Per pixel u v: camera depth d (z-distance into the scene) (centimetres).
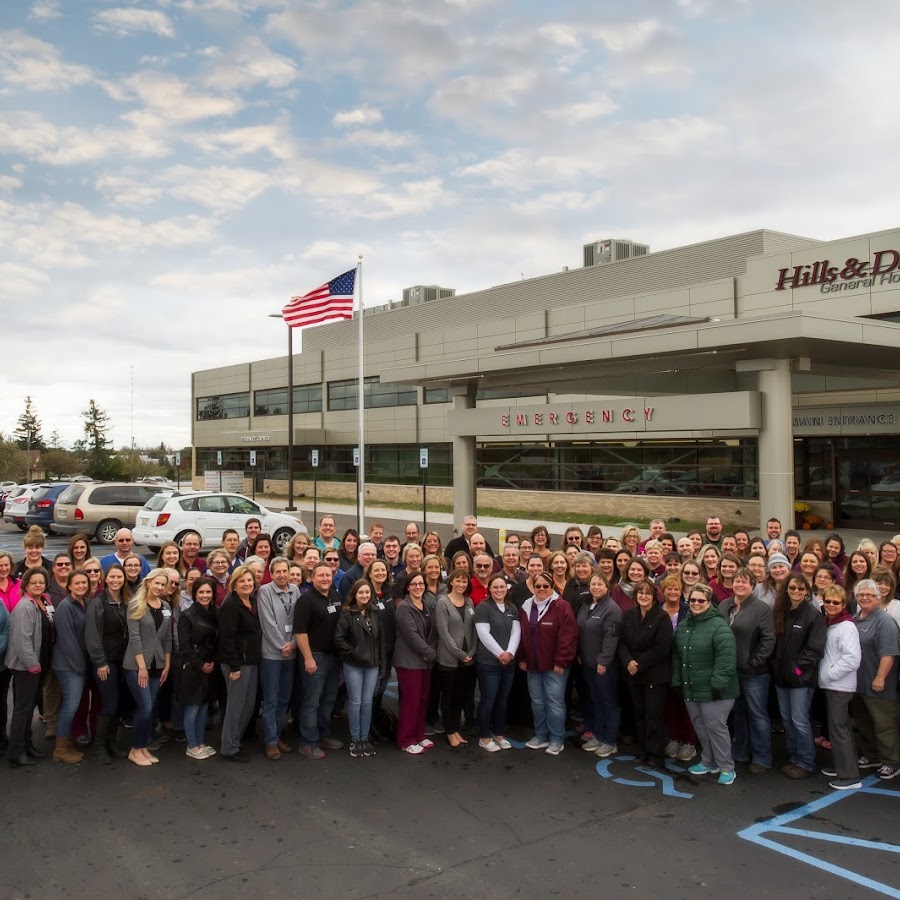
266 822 605
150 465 10675
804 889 504
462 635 782
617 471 3044
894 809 631
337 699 884
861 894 497
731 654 683
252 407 5428
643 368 1942
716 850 559
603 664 745
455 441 2317
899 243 2141
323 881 514
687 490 2800
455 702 793
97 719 786
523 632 781
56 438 10094
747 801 648
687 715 760
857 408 2328
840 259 2280
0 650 730
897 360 1786
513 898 492
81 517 2472
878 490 2353
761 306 2495
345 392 4572
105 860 543
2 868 531
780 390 1662
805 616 696
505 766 732
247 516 2253
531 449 3409
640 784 686
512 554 891
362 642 750
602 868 532
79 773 705
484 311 3906
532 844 568
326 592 761
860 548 811
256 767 725
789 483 1664
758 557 789
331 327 4959
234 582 730
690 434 2761
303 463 4962
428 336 3925
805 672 690
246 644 730
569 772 716
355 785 682
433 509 3731
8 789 668
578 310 3150
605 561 870
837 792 667
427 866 534
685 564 756
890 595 715
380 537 1100
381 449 4319
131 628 721
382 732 820
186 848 561
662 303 2822
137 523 2206
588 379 2295
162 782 686
